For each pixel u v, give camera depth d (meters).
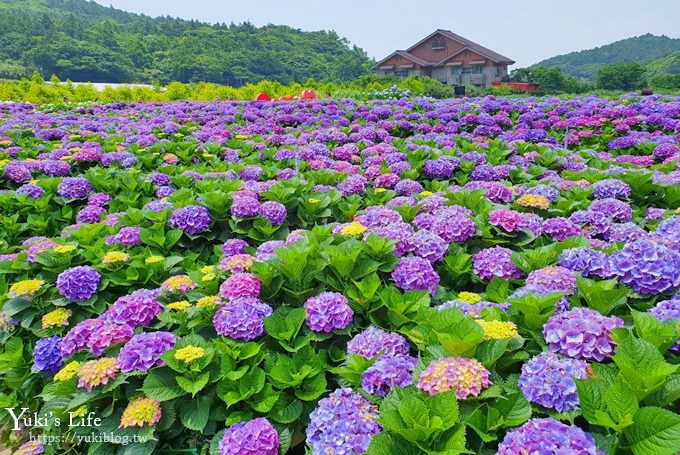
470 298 2.94
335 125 11.64
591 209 4.23
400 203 4.61
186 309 3.02
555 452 1.67
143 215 4.56
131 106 16.98
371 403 2.28
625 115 11.27
